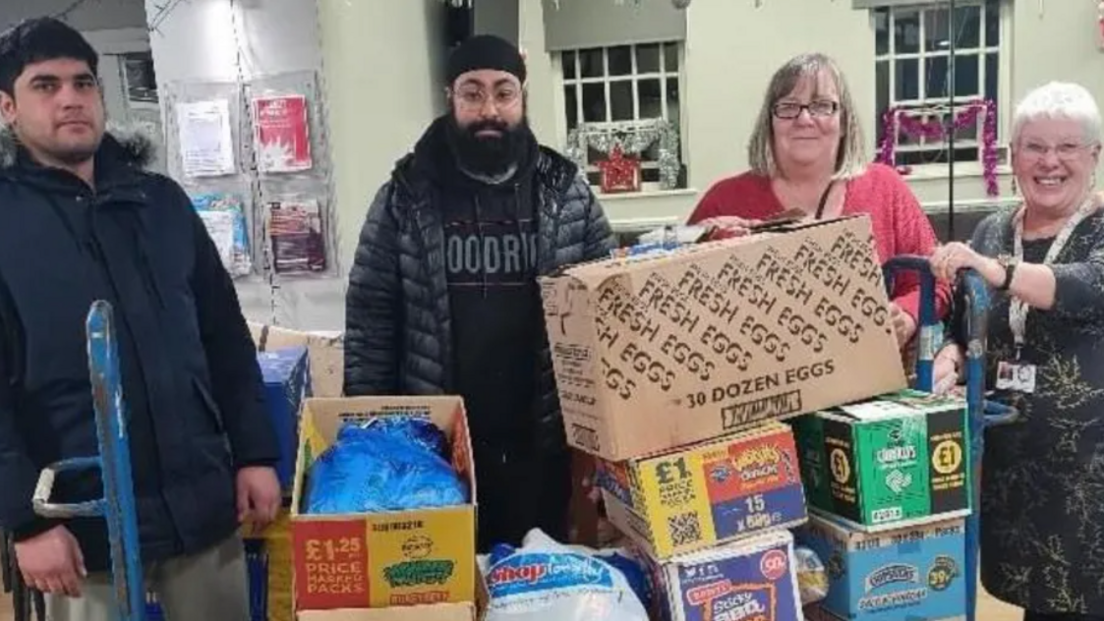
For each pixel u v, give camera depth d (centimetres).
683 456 142
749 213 215
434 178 200
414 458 151
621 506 153
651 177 366
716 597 141
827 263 151
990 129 333
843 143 211
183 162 307
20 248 155
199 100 305
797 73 205
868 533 143
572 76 365
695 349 144
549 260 198
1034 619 198
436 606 137
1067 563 187
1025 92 330
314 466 153
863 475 142
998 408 162
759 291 148
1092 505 184
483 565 152
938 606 148
